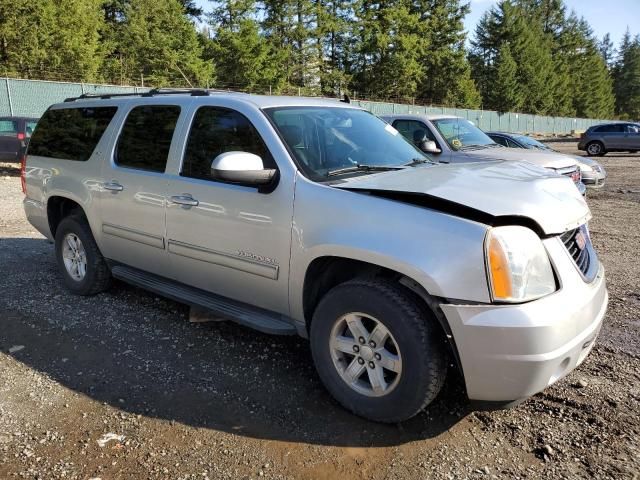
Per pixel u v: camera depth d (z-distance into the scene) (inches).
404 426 123.3
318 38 1872.5
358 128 163.0
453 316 107.6
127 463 110.5
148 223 170.1
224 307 154.8
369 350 121.7
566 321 107.7
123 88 986.7
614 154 1084.5
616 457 111.4
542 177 134.1
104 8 1628.9
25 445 116.0
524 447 115.6
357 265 129.5
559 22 3666.3
